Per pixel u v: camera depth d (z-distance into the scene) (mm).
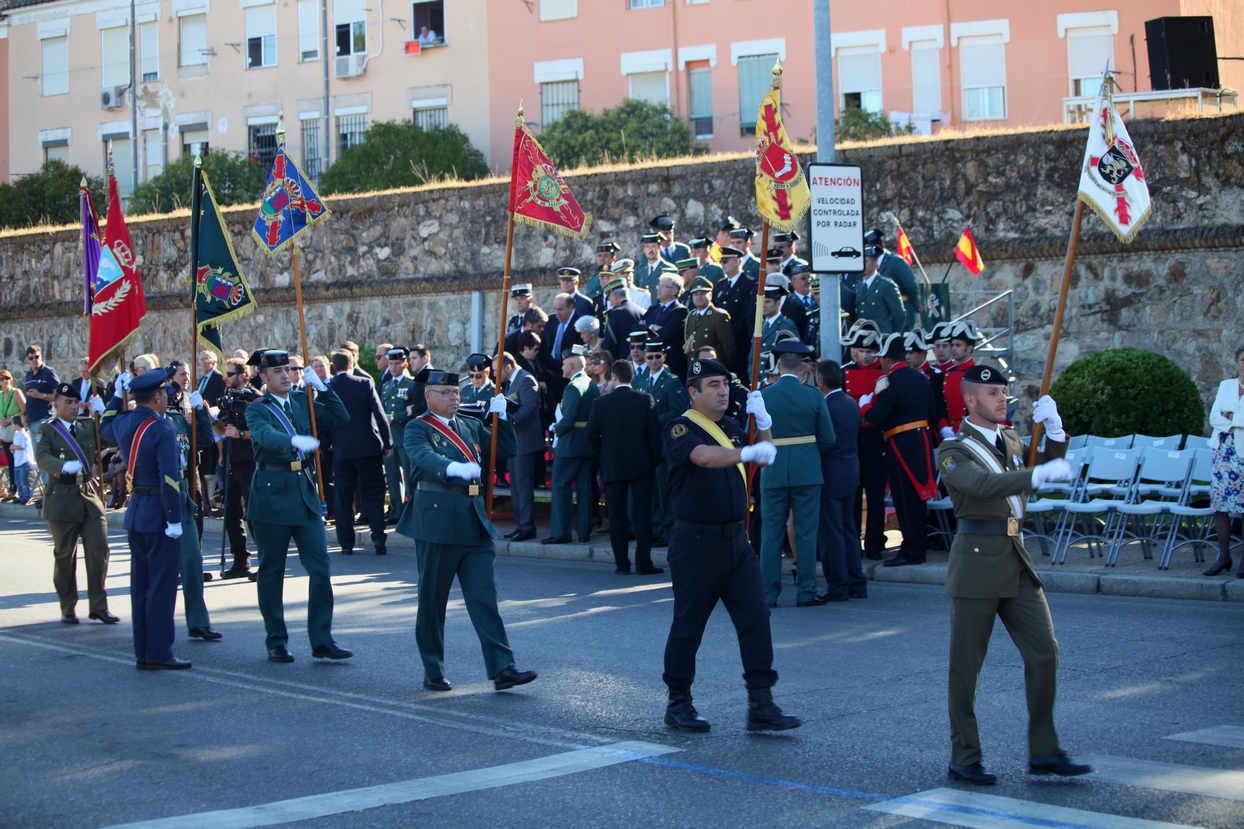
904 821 5266
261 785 6004
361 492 14906
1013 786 5730
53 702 7867
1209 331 15383
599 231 19531
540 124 37531
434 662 8047
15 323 26344
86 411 12609
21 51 44188
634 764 6234
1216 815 5215
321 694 7984
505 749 6590
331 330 22172
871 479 12609
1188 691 7434
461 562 8047
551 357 16125
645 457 12562
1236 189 15156
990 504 5902
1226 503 10664
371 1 39312
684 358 14680
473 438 8266
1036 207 16266
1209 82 21172
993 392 6039
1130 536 12789
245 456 13617
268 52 40594
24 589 12812
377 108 39406
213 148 40812
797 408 10570
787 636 9430
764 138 9133
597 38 36781
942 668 8266
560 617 10453
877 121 31594
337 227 22016
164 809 5641
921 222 16953
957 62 33125
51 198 37531
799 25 34562
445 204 20938
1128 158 6746
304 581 12867
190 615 9891
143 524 8820
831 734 6719
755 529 12523
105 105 42625
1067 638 8984
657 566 13156
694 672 6938
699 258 15945
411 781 6027
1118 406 13766
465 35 38281
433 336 21125
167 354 24156
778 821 5312
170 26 41938
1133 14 31531
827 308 12547
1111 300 15938
